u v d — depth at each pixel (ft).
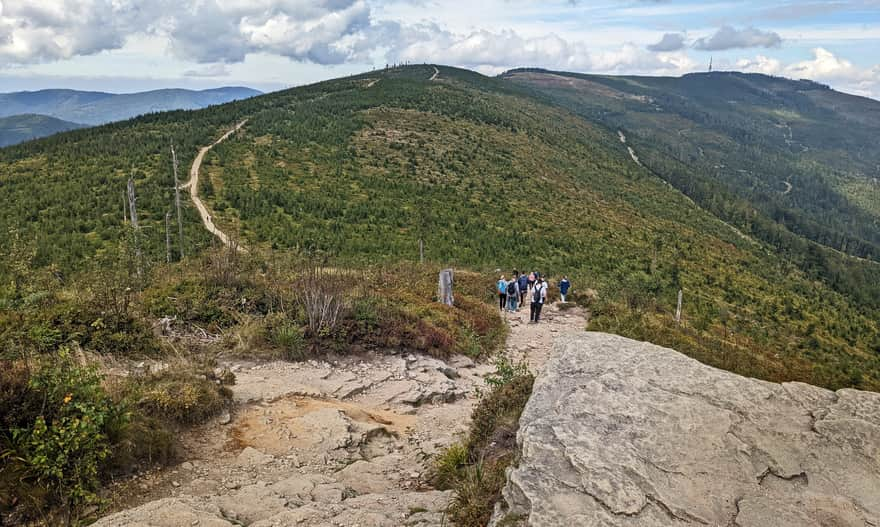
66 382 16.48
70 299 31.50
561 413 12.88
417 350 35.37
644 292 88.63
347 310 35.09
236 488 16.84
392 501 14.98
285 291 38.01
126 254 42.65
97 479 15.38
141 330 28.07
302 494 15.65
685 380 14.11
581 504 10.06
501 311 58.80
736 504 10.28
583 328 52.75
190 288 36.19
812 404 13.12
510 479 11.12
